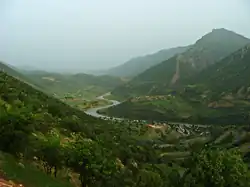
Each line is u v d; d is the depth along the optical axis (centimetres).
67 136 5847
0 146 3200
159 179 4822
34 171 2909
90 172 3478
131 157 7269
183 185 4462
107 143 7194
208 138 14175
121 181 3903
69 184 3259
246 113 19738
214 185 4116
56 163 3359
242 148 10469
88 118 13338
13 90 7944
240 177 4162
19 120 3497
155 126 17150
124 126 16412
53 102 11975
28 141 3338
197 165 4391
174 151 11375
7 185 2256
